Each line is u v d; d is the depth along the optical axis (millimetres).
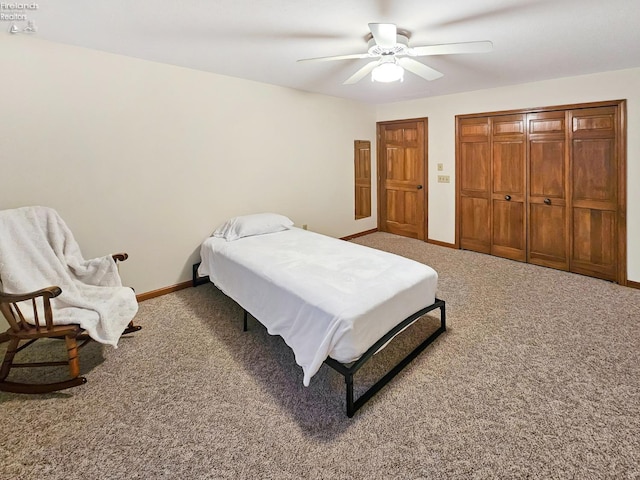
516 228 4203
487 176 4371
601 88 3338
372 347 1908
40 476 1437
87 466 1480
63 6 1926
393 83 3861
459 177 4641
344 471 1442
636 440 1549
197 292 3420
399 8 1955
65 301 2127
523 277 3666
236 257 2797
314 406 1835
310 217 4641
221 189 3639
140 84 2967
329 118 4703
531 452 1507
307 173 4508
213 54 2803
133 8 1957
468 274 3785
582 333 2496
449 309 2934
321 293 2020
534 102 3812
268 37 2404
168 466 1477
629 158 3252
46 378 2092
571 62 3006
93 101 2740
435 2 1889
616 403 1784
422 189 5109
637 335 2447
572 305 2967
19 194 2498
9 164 2438
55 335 1920
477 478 1396
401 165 5336
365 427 1680
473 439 1588
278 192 4188
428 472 1428
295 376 2100
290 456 1520
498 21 2141
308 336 1979
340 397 1904
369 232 5664
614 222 3426
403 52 2266
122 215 3010
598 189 3496
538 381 1978
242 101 3688
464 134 4520
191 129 3332
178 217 3361
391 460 1489
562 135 3676
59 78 2568
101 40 2482
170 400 1891
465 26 2219
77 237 2787
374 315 1927
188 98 3271
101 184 2861
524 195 4066
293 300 2098
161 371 2152
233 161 3699
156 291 3307
